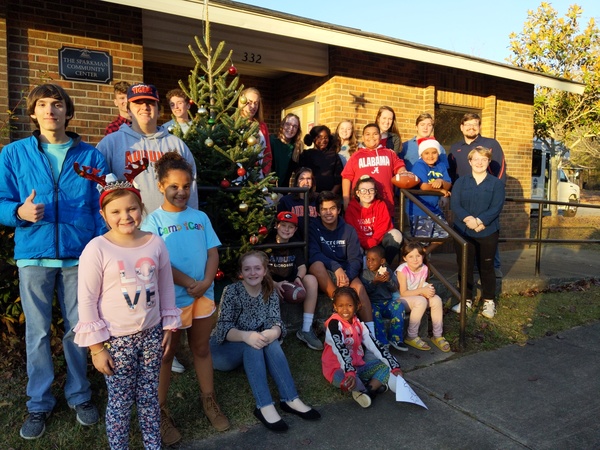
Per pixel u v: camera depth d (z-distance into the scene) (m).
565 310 5.54
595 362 4.19
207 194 3.96
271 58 7.22
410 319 4.33
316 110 7.83
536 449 2.88
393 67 7.99
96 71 5.73
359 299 3.93
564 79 9.30
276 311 3.44
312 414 3.13
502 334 4.75
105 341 2.38
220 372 3.62
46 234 2.80
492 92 9.07
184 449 2.76
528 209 9.85
